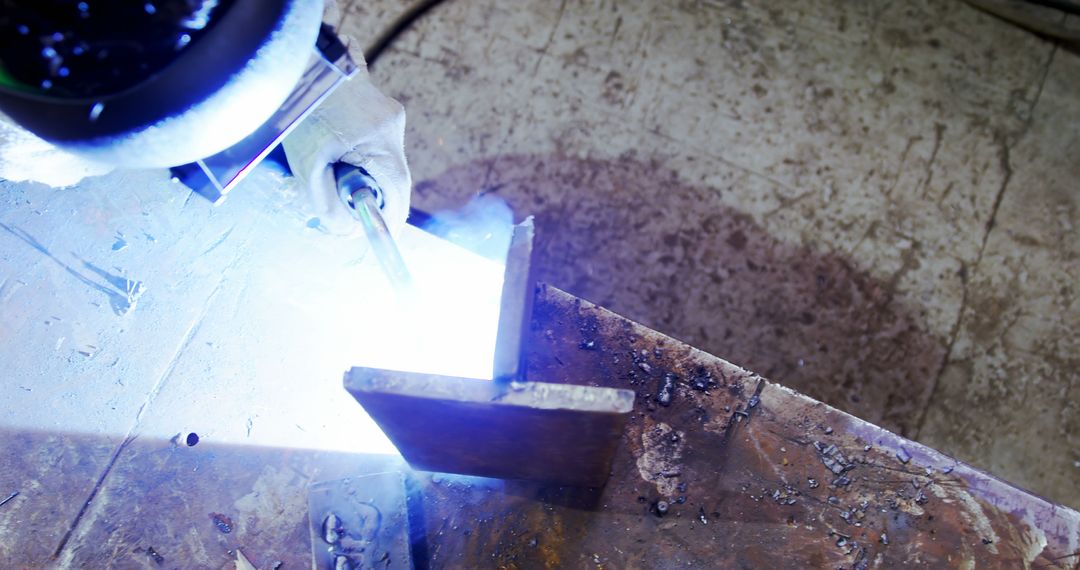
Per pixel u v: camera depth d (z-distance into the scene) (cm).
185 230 178
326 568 145
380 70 316
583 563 145
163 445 159
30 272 173
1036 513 143
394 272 150
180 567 149
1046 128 303
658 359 161
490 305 175
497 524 149
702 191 299
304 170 158
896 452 150
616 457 153
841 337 285
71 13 81
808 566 143
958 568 141
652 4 318
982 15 315
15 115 95
